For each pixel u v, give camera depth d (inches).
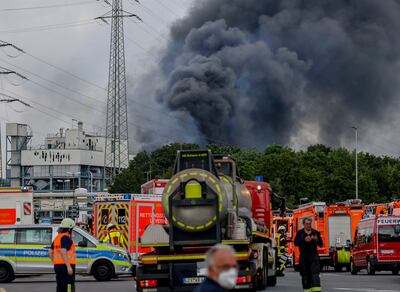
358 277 1453.0
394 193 5792.3
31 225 1341.0
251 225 943.0
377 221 1553.9
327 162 5477.4
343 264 1867.6
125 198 1470.2
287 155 5032.0
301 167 5083.7
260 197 1249.4
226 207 837.2
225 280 286.4
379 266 1547.7
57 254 765.9
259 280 1023.6
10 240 1334.9
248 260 852.6
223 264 286.4
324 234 1905.8
